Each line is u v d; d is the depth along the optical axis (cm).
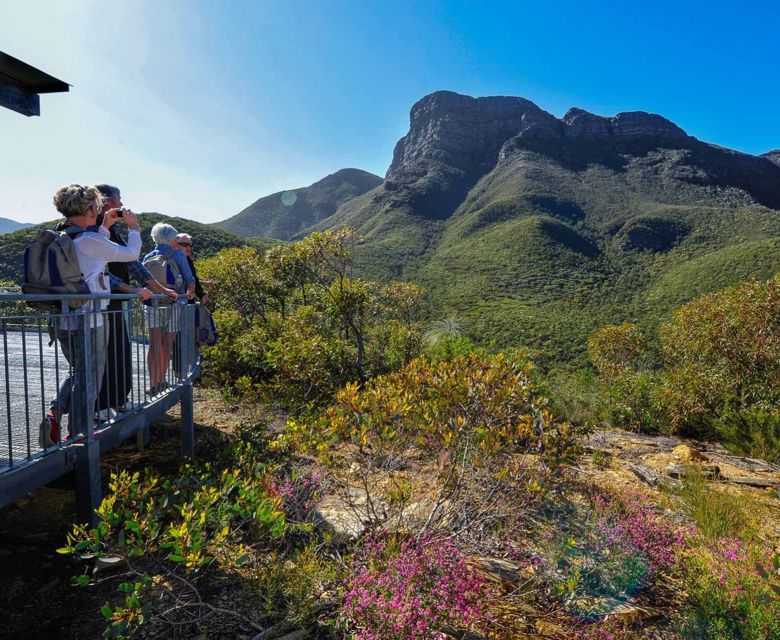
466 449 406
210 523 333
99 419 331
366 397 430
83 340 309
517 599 312
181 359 497
